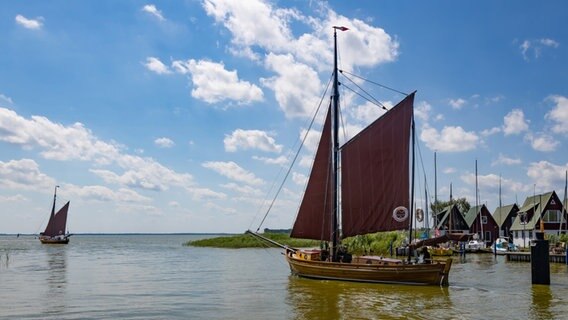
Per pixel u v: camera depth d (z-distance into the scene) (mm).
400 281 33250
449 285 33781
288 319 22547
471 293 30031
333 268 35594
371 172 36844
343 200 37250
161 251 94500
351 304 26312
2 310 24906
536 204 84750
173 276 42625
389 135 36656
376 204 36625
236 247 113688
